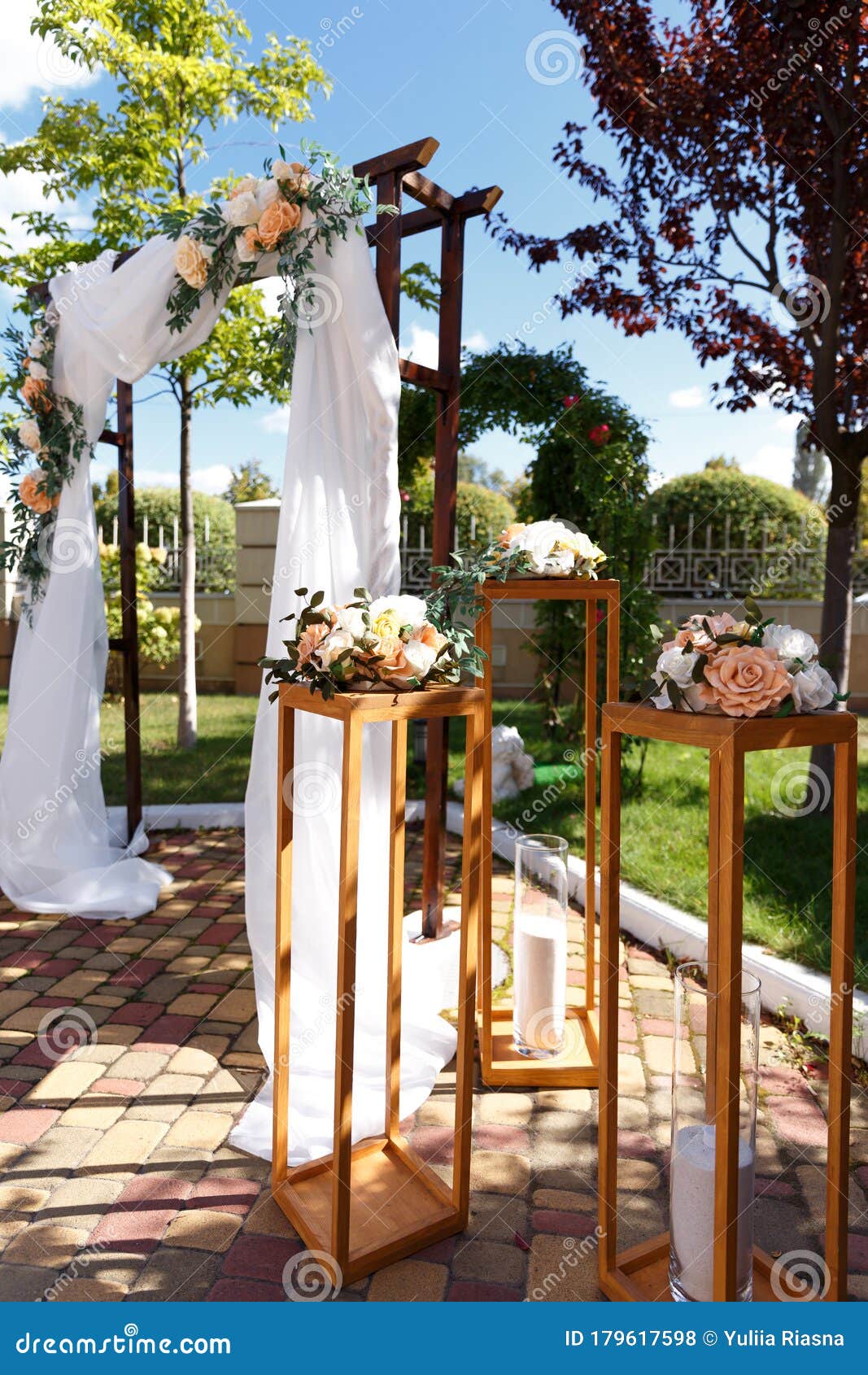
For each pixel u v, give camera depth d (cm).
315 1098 240
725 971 142
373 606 188
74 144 570
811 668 150
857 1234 189
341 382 284
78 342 374
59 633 399
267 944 269
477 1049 269
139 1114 235
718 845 177
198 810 530
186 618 691
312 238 277
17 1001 301
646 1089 248
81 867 405
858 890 373
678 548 981
